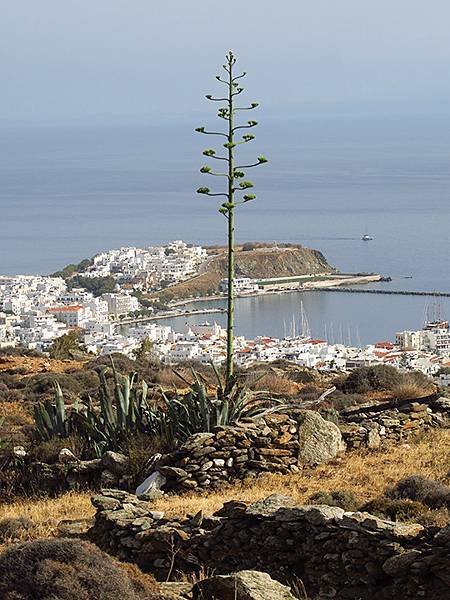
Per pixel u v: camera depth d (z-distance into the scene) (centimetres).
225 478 1647
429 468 1633
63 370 3266
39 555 838
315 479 1606
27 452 1825
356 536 1009
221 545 1116
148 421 1844
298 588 1021
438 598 927
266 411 1803
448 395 2162
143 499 1532
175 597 877
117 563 923
